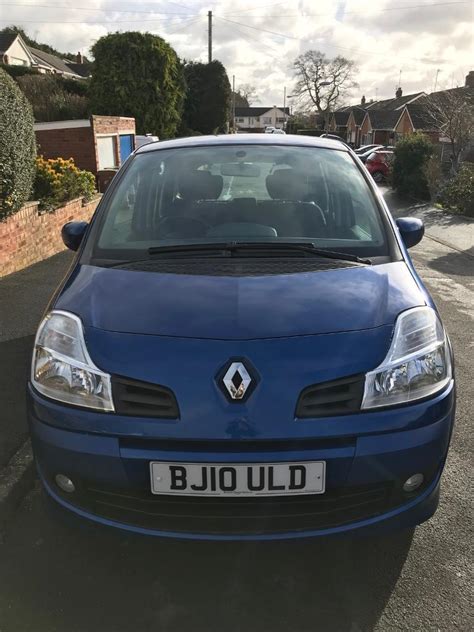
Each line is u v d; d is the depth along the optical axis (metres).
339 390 2.06
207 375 2.04
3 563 2.44
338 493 2.06
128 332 2.19
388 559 2.45
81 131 14.43
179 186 3.31
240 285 2.45
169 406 2.04
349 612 2.18
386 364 2.11
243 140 3.69
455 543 2.54
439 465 2.23
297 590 2.29
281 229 3.05
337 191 3.26
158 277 2.54
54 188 8.67
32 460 3.10
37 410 2.20
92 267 2.71
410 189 20.22
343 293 2.40
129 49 23.48
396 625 2.12
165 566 2.42
